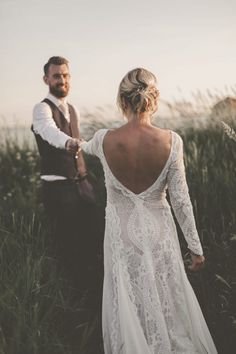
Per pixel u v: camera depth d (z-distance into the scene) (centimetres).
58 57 329
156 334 227
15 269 287
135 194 231
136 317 228
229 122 452
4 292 268
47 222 353
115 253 234
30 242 329
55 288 288
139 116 227
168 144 225
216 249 311
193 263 247
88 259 336
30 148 537
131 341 226
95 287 313
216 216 346
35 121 323
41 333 248
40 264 295
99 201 398
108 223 239
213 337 267
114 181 231
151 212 232
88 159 473
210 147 426
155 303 227
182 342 233
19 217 375
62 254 336
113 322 236
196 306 242
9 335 249
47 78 331
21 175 514
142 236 229
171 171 228
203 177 364
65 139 305
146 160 224
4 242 314
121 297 229
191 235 238
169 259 234
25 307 262
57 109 331
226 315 274
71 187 332
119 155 226
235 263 298
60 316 273
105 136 230
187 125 489
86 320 283
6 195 477
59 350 244
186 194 232
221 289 290
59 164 328
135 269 231
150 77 229
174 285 235
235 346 262
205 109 486
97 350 265
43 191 338
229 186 352
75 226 337
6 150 530
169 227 237
